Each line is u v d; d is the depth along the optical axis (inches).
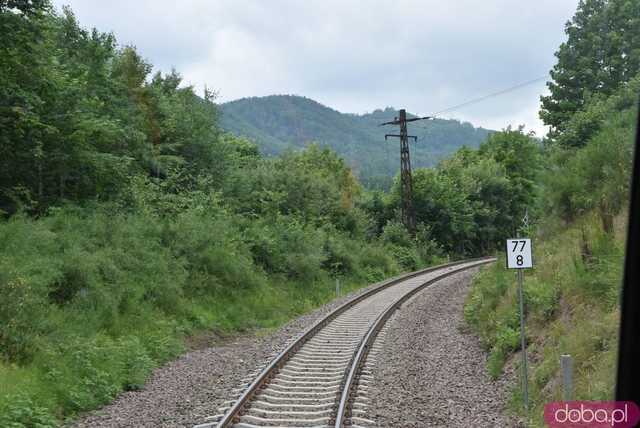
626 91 1120.2
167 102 1510.8
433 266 1835.6
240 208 1467.8
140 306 713.0
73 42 1203.9
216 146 1521.9
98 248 754.2
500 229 2824.8
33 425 374.3
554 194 852.0
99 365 497.0
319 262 1358.3
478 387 482.0
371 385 473.4
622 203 663.1
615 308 417.7
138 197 1008.9
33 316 521.7
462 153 3481.8
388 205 2279.8
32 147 847.7
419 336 706.8
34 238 660.1
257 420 372.2
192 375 530.6
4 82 790.5
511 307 624.4
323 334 725.3
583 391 362.6
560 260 618.2
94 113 1053.8
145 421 388.5
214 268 960.9
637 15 1699.1
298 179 1742.1
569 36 1736.0
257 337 781.9
